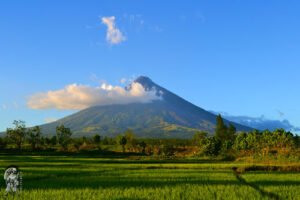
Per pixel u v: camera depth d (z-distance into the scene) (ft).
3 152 318.24
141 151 363.76
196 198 57.62
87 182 82.64
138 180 87.20
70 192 63.77
